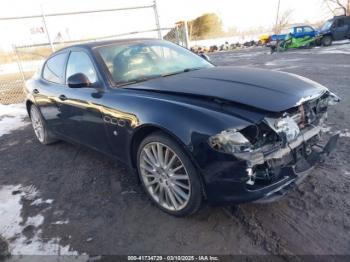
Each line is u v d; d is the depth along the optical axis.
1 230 2.81
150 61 3.52
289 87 2.63
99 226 2.72
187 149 2.31
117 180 3.52
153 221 2.71
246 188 2.22
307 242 2.28
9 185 3.72
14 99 9.55
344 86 7.12
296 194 2.87
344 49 17.17
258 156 2.19
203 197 2.46
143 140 2.74
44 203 3.21
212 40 35.62
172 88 2.75
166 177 2.66
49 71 4.37
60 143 5.04
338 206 2.64
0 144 5.38
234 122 2.20
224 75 2.99
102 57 3.37
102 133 3.24
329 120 4.73
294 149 2.41
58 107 3.93
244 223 2.56
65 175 3.80
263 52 21.61
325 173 3.16
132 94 2.88
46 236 2.66
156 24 10.13
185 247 2.37
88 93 3.32
